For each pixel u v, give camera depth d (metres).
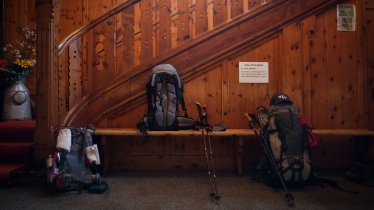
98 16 3.20
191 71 3.20
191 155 3.20
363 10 3.26
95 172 2.71
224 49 3.21
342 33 3.25
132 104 3.18
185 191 2.46
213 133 2.82
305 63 3.22
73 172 2.47
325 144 3.24
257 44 3.22
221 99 3.21
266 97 3.21
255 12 3.22
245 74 3.21
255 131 2.73
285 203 2.18
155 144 3.20
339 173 3.06
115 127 3.18
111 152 3.15
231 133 2.83
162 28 3.23
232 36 3.21
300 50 3.22
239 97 3.21
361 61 3.25
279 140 2.58
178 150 3.20
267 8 3.22
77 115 3.06
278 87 3.21
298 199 2.27
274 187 2.56
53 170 2.36
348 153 3.24
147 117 2.85
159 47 3.23
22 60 3.64
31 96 4.06
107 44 3.21
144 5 3.23
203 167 3.19
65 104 2.98
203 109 3.00
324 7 3.23
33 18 4.12
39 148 2.70
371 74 3.26
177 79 2.94
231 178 2.88
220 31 3.21
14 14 4.10
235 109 3.21
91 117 3.16
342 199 2.27
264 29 3.21
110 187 2.57
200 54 3.21
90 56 3.20
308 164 2.54
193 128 2.94
